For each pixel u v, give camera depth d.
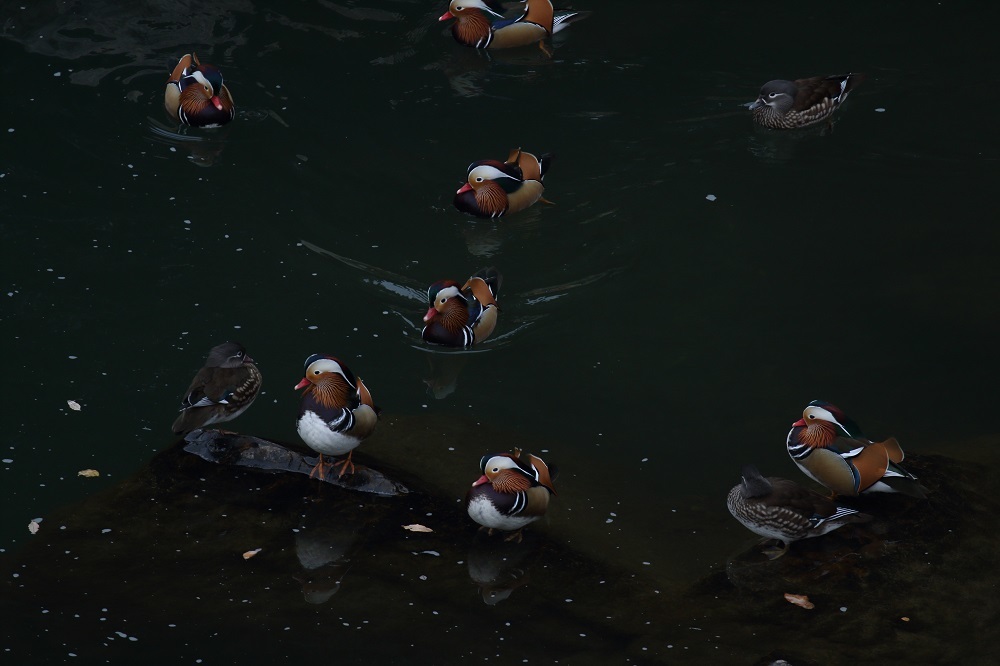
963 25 21.78
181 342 13.51
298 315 14.24
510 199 16.61
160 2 21.06
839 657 9.28
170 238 15.41
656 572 10.49
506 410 13.03
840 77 18.98
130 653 9.07
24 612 9.49
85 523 10.69
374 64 20.14
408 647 9.30
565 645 9.41
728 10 22.34
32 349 13.17
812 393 13.32
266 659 9.08
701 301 15.02
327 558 10.38
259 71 19.67
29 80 18.91
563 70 20.25
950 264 15.67
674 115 19.09
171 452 11.55
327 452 10.99
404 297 14.88
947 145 18.41
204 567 10.18
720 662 9.20
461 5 20.55
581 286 15.38
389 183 17.14
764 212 16.84
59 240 15.12
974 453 12.20
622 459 12.29
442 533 10.84
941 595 10.09
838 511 10.67
